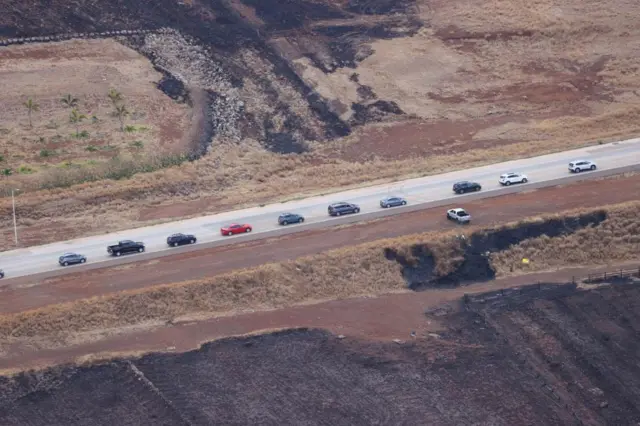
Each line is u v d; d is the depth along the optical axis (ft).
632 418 627.46
